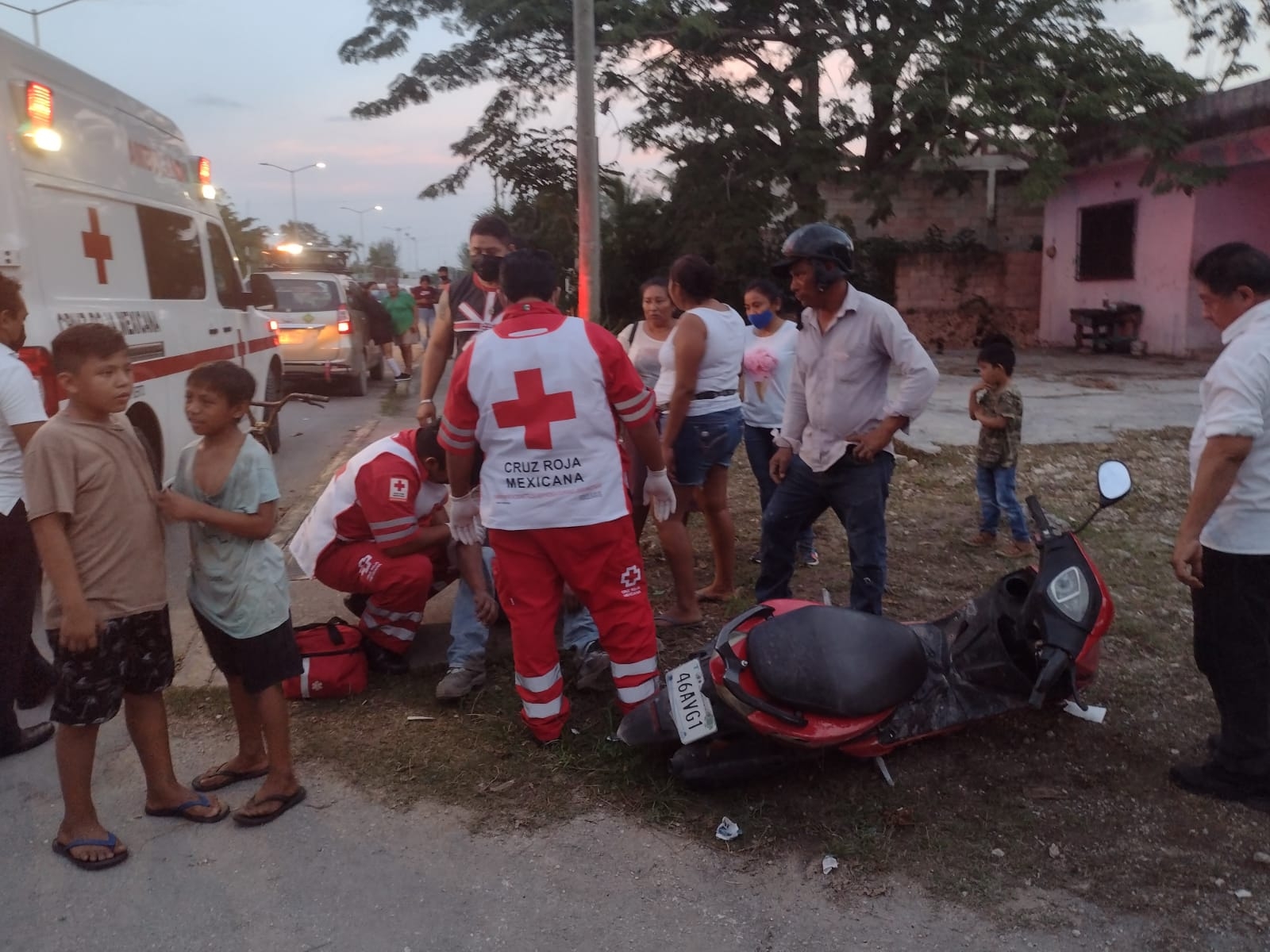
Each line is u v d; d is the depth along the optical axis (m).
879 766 3.60
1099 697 4.19
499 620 4.98
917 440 9.37
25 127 5.25
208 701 4.32
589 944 2.85
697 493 5.10
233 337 8.59
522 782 3.66
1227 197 16.55
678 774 3.51
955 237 21.62
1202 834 3.28
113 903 3.02
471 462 3.80
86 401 3.04
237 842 3.32
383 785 3.64
